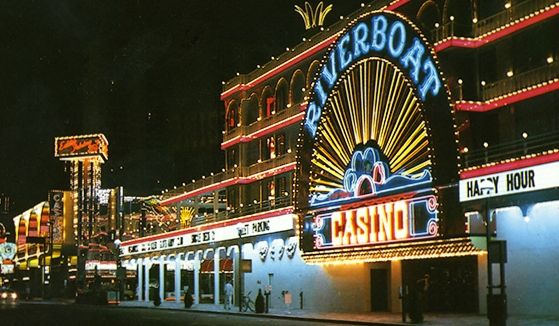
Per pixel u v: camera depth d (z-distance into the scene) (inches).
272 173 2407.7
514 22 1482.5
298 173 2070.6
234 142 2652.6
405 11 1780.3
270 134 2480.3
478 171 1428.4
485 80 1584.6
